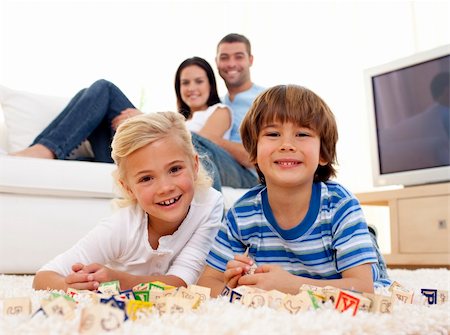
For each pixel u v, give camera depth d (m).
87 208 1.85
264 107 1.08
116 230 1.26
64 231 1.81
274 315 0.69
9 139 2.41
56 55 3.29
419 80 2.70
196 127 2.40
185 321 0.63
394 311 0.78
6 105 2.43
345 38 3.70
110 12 3.46
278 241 1.12
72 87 3.30
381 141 2.83
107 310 0.59
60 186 1.80
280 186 1.06
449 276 1.75
